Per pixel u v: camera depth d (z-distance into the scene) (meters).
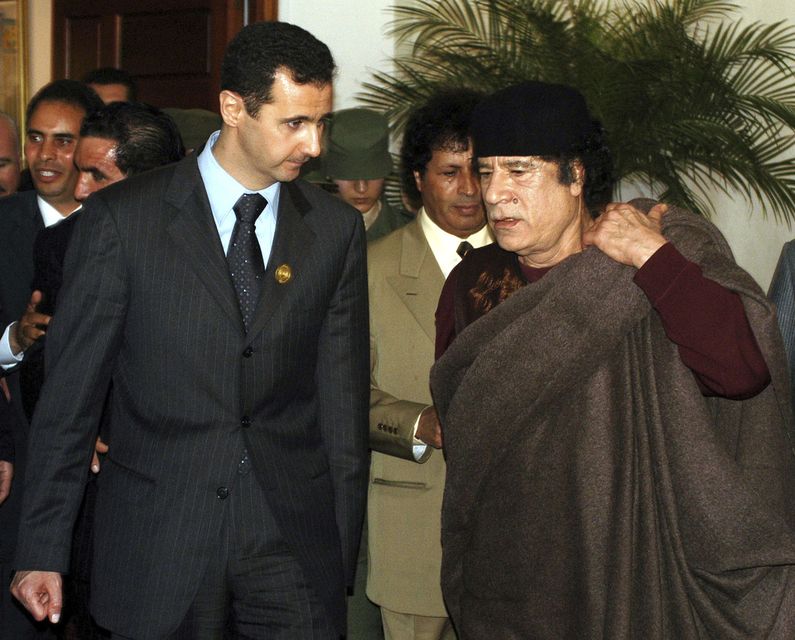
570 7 5.79
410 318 3.32
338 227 2.76
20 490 3.62
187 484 2.59
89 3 6.92
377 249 3.42
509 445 2.56
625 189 6.14
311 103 2.50
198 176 2.63
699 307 2.40
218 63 6.52
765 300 2.46
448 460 2.68
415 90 5.70
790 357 3.26
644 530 2.50
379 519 3.36
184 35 6.61
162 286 2.56
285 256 2.65
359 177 4.22
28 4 7.53
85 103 3.85
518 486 2.57
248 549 2.63
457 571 2.77
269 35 2.49
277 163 2.55
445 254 3.35
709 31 6.27
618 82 5.46
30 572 2.59
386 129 4.29
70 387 2.57
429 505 3.32
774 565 2.48
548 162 2.52
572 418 2.52
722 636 2.52
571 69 5.54
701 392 2.53
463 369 2.66
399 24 6.12
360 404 2.83
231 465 2.60
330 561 2.75
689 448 2.47
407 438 3.20
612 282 2.49
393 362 3.33
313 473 2.75
